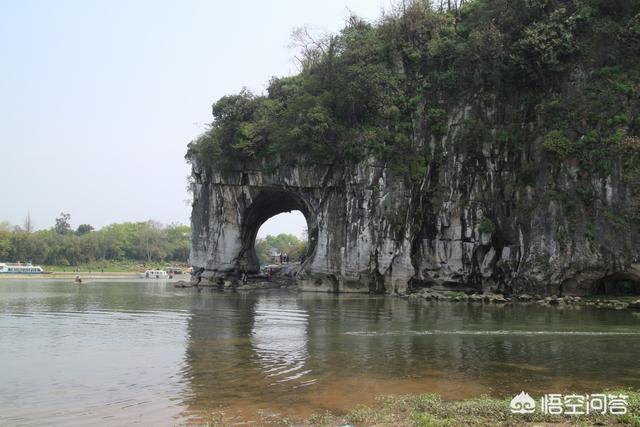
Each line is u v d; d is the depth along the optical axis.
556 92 42.44
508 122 45.25
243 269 65.12
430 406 11.62
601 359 16.92
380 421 10.81
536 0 43.00
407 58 50.19
